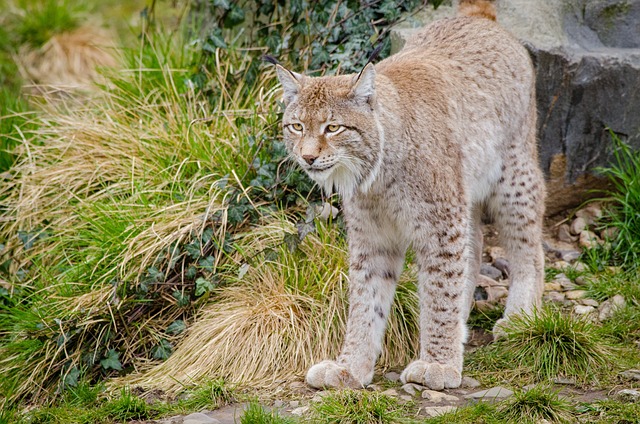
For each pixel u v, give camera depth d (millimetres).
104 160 11969
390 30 11797
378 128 8516
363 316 9117
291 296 9984
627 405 7910
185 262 10500
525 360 9008
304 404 8570
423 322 9023
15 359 10258
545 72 11586
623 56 11531
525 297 10047
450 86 9391
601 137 11750
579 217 12086
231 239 10422
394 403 8328
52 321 10148
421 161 8734
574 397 8320
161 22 14289
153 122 12273
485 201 10422
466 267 9031
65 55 16812
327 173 8539
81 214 10977
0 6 17875
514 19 12062
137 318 10328
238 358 9555
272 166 10680
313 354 9633
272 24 12367
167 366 9797
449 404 8352
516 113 10203
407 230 8961
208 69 12625
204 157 11383
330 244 10375
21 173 12492
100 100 13312
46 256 11461
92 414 8750
